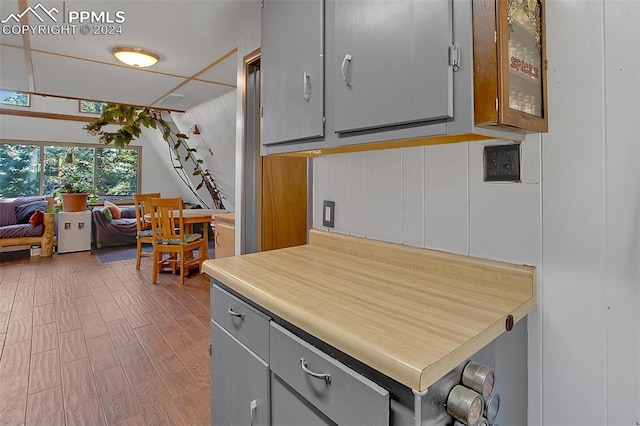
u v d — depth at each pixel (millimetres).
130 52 2338
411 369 610
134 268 4660
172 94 3566
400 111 880
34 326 2771
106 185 8289
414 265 1245
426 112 824
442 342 695
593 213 861
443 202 1174
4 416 1699
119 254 5578
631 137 801
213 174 5805
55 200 6441
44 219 5363
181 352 2367
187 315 3031
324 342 813
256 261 1389
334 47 1093
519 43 807
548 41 918
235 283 1148
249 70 2264
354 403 729
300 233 2637
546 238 942
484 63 748
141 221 4797
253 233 2432
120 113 4371
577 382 893
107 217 6117
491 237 1057
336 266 1312
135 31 2076
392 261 1317
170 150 6875
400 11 875
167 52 2412
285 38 1326
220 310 1277
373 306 901
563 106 901
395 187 1327
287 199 2555
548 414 938
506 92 742
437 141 1068
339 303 923
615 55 821
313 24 1178
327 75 1131
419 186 1244
